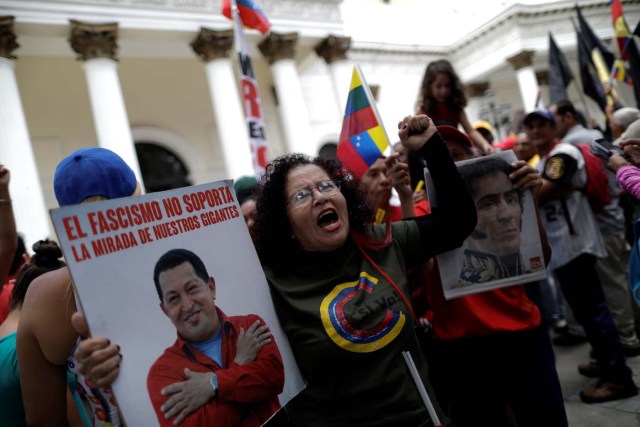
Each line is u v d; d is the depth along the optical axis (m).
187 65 11.74
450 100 3.14
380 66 16.38
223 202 1.25
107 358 0.87
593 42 5.58
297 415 1.32
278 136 12.69
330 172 1.57
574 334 4.06
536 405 1.84
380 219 2.20
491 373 1.91
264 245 1.46
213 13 9.26
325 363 1.25
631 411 2.58
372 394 1.24
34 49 8.56
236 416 1.07
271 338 1.22
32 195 6.84
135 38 8.90
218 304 1.13
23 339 1.10
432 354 2.10
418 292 2.12
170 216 1.09
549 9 16.12
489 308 1.88
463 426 2.00
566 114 3.58
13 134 6.87
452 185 1.55
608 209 3.41
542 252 1.74
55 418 1.13
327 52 11.02
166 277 1.03
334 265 1.41
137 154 10.93
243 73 4.64
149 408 0.92
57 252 1.72
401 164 1.89
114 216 0.97
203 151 11.72
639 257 1.88
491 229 1.76
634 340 3.42
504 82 19.62
